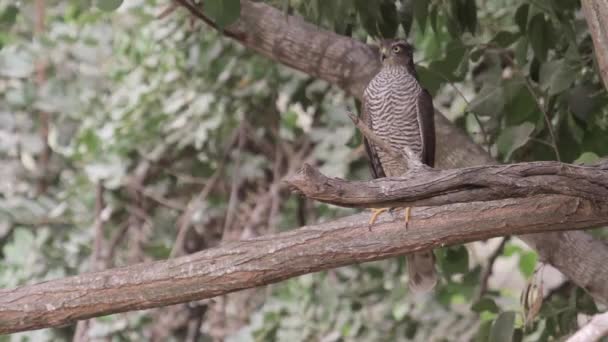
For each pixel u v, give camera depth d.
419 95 7.88
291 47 7.85
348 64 7.96
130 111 11.00
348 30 8.05
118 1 6.20
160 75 10.99
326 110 10.80
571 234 6.85
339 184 4.42
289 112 11.48
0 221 11.30
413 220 5.60
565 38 7.34
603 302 6.79
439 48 7.86
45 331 11.20
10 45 11.28
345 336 11.03
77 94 11.12
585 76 7.31
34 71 11.47
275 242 5.64
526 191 4.59
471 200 4.61
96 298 5.60
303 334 10.85
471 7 7.17
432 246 5.62
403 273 11.20
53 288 5.61
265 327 10.88
